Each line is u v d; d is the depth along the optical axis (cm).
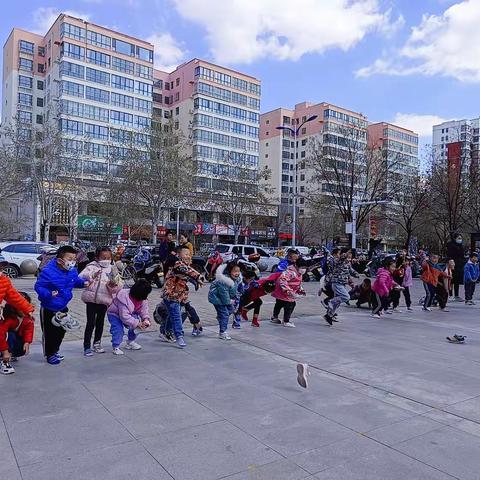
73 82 5978
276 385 511
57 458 332
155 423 398
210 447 354
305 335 804
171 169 3647
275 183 9250
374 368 592
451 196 2906
